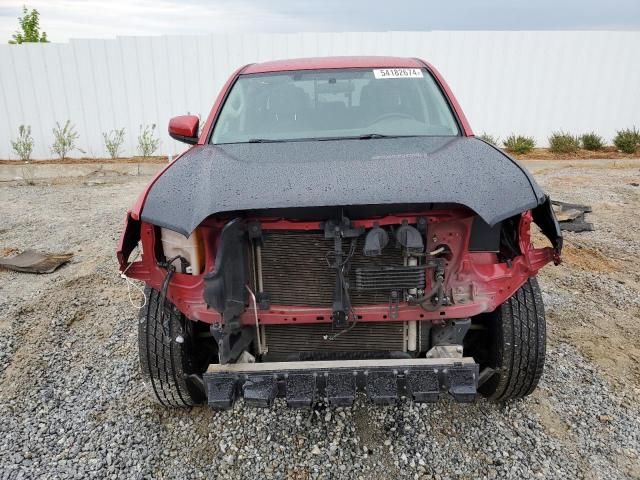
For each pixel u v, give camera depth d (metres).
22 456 2.97
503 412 3.27
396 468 2.85
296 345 2.82
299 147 3.24
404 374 2.51
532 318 2.90
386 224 2.57
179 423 3.26
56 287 5.26
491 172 2.70
